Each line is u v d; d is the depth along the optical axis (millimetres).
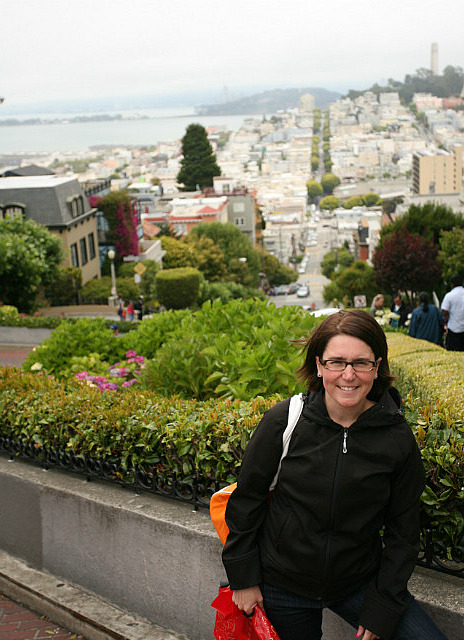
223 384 5660
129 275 56781
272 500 2471
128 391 4781
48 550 4363
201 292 51438
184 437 3682
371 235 139375
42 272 35094
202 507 3697
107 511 3904
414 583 2859
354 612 2418
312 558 2328
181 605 3607
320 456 2301
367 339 2275
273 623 2482
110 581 3977
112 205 58250
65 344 10234
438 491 2877
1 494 4664
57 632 3979
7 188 50719
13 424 4824
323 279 163750
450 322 10953
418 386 4316
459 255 29688
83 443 4285
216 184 122750
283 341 5742
